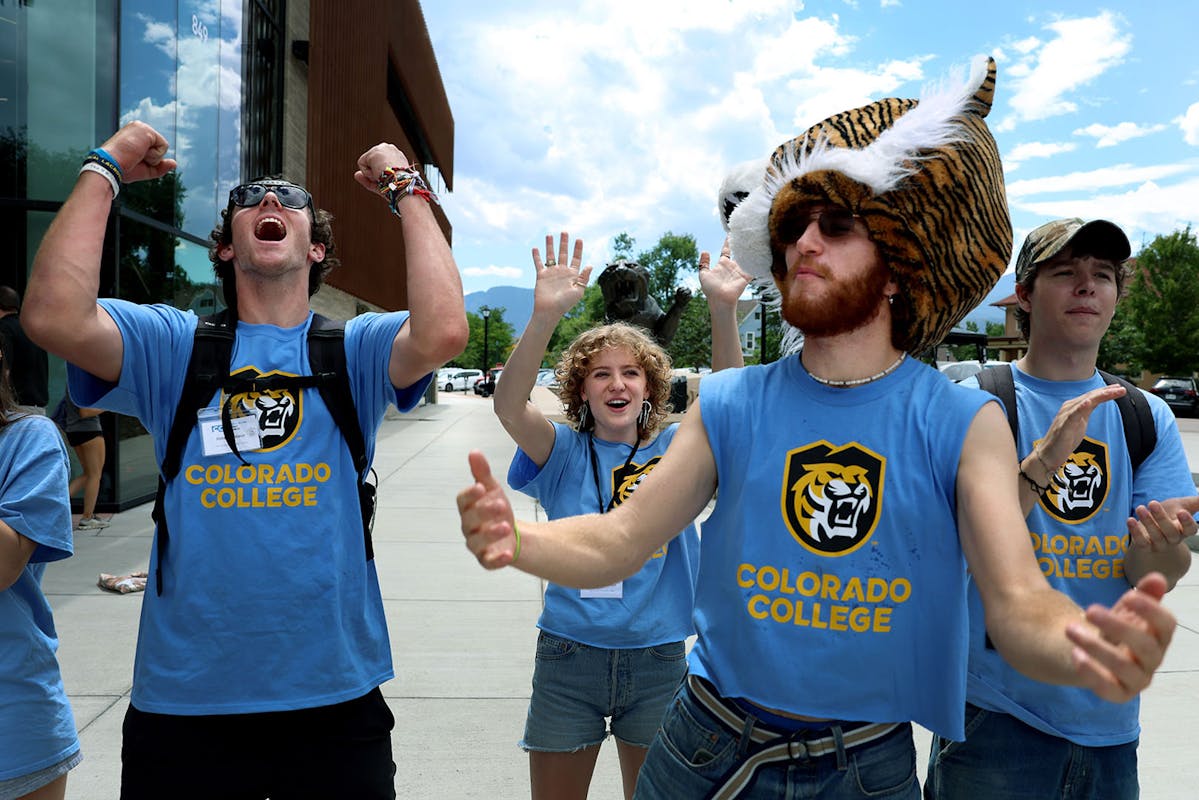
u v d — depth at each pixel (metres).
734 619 1.46
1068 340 2.09
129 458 8.38
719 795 1.46
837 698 1.40
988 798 1.94
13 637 1.98
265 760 2.02
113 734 3.52
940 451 1.37
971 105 1.45
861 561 1.39
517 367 2.58
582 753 2.58
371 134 18.94
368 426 2.21
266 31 14.04
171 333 2.14
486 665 4.43
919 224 1.38
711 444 1.50
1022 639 1.15
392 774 2.17
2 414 2.03
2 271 8.05
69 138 8.23
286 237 2.17
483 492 1.23
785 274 1.54
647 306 7.88
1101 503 2.01
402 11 22.12
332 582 2.04
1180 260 46.19
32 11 8.09
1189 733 3.71
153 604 2.03
